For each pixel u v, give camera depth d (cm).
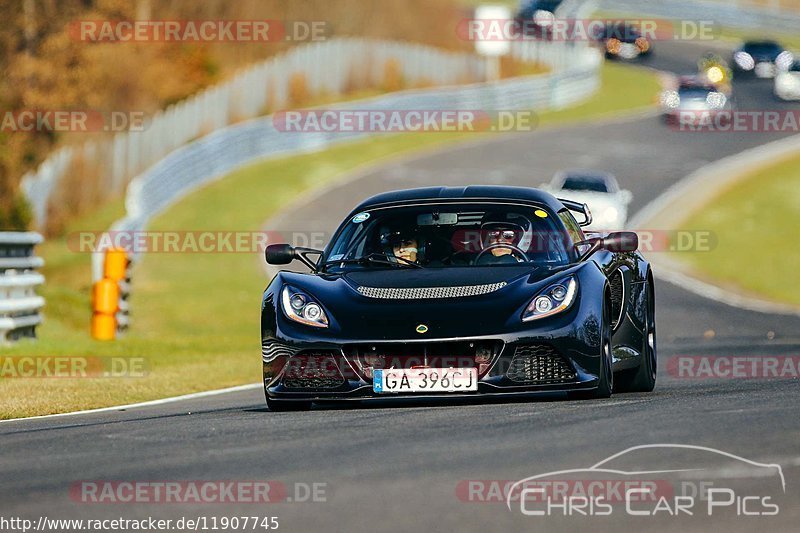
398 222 3138
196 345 5594
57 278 8769
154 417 2969
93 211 10812
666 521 1569
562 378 2766
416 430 2369
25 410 3256
